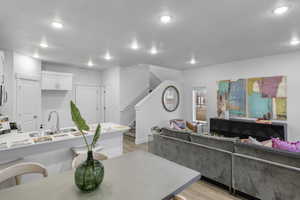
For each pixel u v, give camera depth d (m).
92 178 1.02
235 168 2.26
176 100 6.12
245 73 4.64
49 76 4.85
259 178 2.03
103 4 1.87
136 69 5.97
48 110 5.26
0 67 3.10
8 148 1.92
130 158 1.62
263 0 1.77
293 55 3.84
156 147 3.48
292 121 3.87
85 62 4.98
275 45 3.37
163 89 5.66
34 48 3.51
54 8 1.95
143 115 5.03
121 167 1.40
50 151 2.37
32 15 2.11
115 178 1.21
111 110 5.97
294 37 2.91
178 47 3.47
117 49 3.61
